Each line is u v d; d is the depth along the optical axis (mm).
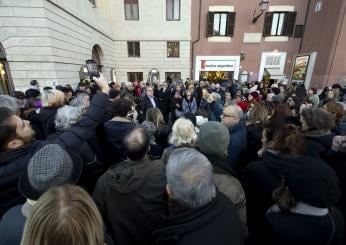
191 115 2797
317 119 1771
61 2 6359
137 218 1114
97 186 1205
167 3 11992
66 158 857
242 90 6668
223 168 1309
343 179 1463
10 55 5676
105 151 2002
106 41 10984
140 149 1208
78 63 7621
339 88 5773
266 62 12898
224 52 12898
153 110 2725
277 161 1245
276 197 1045
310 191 895
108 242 962
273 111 2396
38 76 5957
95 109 1370
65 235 554
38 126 2586
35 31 5676
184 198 806
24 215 825
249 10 12141
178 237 783
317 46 10883
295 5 11875
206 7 12203
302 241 921
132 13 12117
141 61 12805
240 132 2121
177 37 12367
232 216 875
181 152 955
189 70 13047
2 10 5387
